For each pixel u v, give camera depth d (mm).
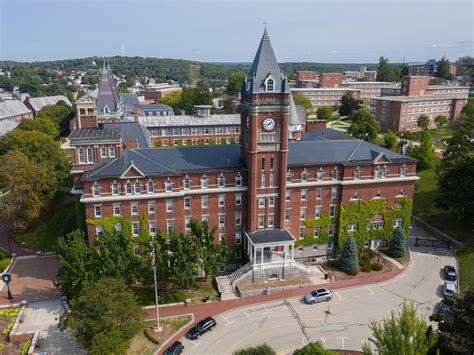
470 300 45344
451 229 90938
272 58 69875
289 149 78688
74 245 62125
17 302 67250
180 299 67375
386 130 179125
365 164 77625
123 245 64000
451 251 84125
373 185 79188
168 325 60750
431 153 122312
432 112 180125
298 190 76562
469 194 83750
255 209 73562
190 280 64375
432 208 101375
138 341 57406
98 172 68875
